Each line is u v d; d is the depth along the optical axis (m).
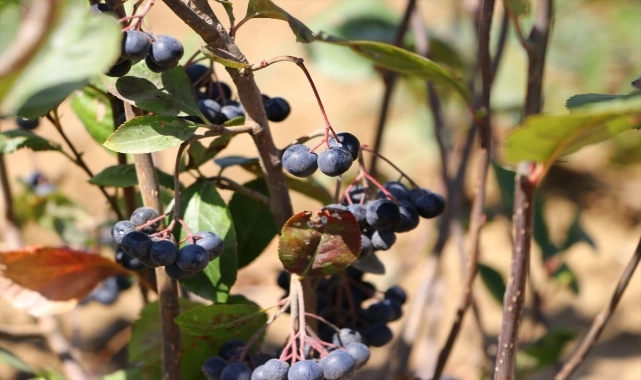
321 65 1.13
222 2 0.60
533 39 0.66
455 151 1.14
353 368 0.61
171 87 0.61
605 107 0.53
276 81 1.90
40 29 0.51
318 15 1.16
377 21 1.13
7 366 1.10
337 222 0.62
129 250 0.60
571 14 1.61
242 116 0.64
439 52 1.14
